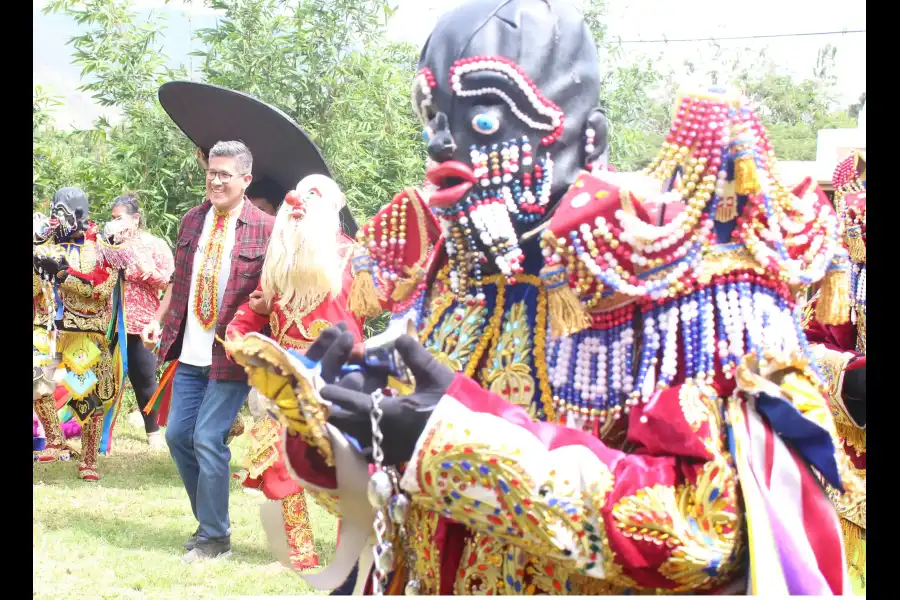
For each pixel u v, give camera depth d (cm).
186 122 589
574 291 144
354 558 159
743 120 142
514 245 157
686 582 131
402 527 162
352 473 145
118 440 886
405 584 165
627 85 852
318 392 135
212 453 482
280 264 407
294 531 452
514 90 155
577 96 161
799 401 138
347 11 1027
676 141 142
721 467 133
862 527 277
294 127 560
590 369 149
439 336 169
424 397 139
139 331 801
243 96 553
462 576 153
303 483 149
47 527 556
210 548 493
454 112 159
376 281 192
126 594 430
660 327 141
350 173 997
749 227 141
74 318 709
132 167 1013
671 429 134
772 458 135
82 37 1041
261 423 448
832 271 199
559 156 159
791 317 145
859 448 275
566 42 161
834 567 132
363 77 1017
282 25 1028
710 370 138
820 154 551
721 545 131
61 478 711
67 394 705
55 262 696
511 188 158
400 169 1026
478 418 136
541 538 133
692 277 140
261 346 133
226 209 500
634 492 131
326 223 407
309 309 409
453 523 155
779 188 146
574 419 150
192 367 504
